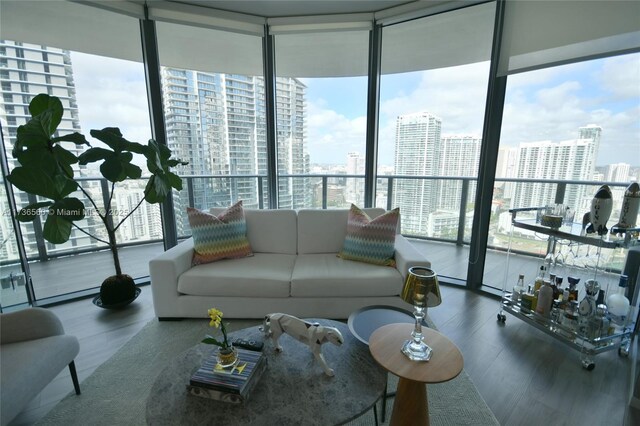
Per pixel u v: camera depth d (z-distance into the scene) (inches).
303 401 42.8
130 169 87.3
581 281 84.6
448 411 57.6
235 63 125.1
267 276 85.1
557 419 55.9
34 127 74.8
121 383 64.3
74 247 140.6
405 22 111.4
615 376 66.9
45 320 56.6
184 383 46.3
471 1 95.1
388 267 90.4
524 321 85.9
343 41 122.6
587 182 95.4
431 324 87.5
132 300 96.9
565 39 80.8
